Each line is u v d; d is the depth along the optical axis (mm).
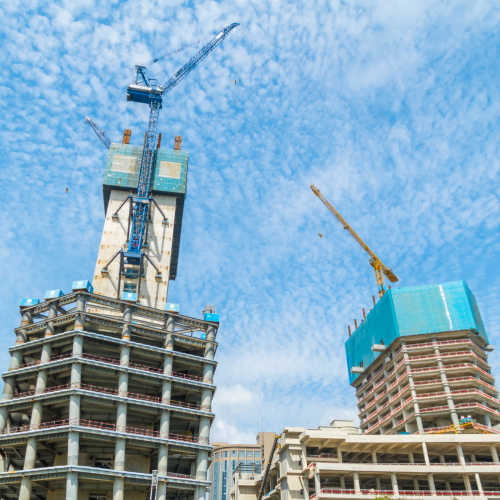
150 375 93625
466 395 120000
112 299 99000
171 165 158500
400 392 127875
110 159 155625
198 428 99750
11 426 91062
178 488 86750
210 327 107312
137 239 141500
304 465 99562
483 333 137000
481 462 100188
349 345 174125
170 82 178500
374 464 94688
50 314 97375
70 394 84750
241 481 132750
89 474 79500
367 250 190875
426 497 91688
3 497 88688
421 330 133375
